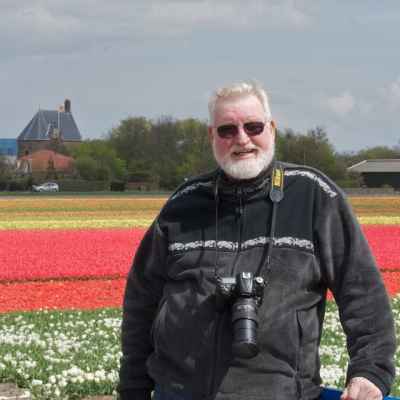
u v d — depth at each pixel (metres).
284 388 2.98
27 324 8.52
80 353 6.73
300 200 3.12
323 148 63.81
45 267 13.48
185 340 3.10
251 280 3.00
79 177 73.25
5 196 48.94
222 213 3.17
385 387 2.94
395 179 70.12
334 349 6.83
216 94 3.17
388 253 15.99
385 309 3.02
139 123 80.50
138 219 28.31
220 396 3.00
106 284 12.09
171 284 3.21
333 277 3.08
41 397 5.48
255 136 3.12
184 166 69.50
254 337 2.94
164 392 3.13
